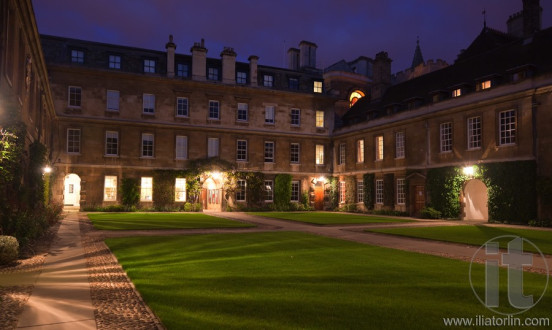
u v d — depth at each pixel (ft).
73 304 18.51
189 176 108.27
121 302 18.88
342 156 123.13
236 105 116.47
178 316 16.44
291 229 58.23
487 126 77.66
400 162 98.89
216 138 114.01
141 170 104.99
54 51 99.40
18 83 51.03
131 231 52.42
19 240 35.60
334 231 55.47
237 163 115.34
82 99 100.63
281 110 122.01
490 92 77.71
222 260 30.55
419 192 92.99
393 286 22.08
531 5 82.64
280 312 17.12
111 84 103.71
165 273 25.35
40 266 28.53
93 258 31.73
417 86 105.40
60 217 73.26
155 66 109.40
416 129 94.48
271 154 120.06
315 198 123.54
